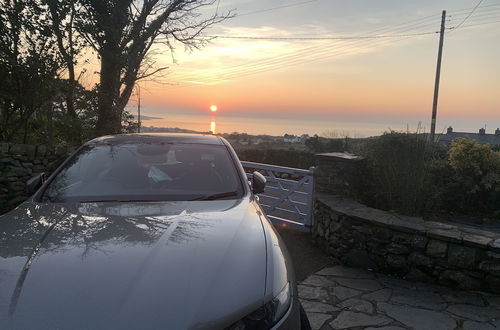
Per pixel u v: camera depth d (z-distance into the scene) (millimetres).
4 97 6836
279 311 1816
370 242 4641
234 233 2205
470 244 3982
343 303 3744
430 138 5477
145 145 3504
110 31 9562
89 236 2090
